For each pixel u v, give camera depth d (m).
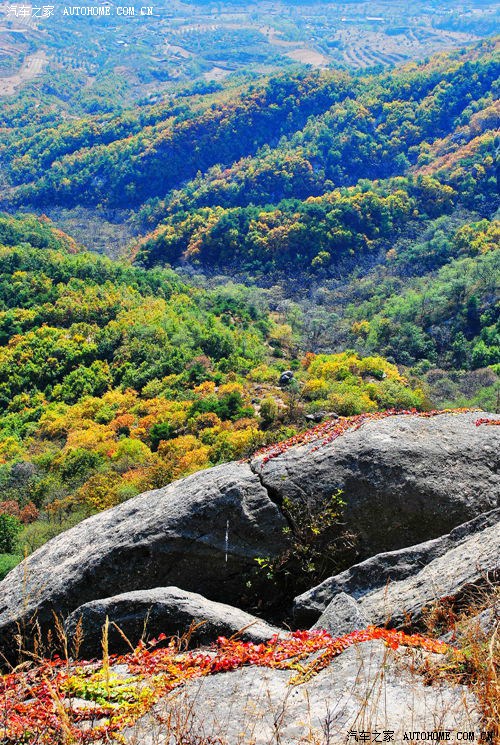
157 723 4.60
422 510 8.16
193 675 5.26
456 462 8.53
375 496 8.20
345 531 8.13
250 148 147.00
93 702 5.05
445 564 6.50
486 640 4.65
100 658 6.92
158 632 6.77
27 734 4.71
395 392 35.31
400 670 4.72
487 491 8.34
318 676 5.00
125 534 8.37
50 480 31.59
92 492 27.08
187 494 8.59
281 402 35.09
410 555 6.96
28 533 24.34
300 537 8.12
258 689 4.91
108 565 8.11
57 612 7.98
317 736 4.13
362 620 6.01
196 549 8.09
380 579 6.86
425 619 5.74
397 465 8.34
